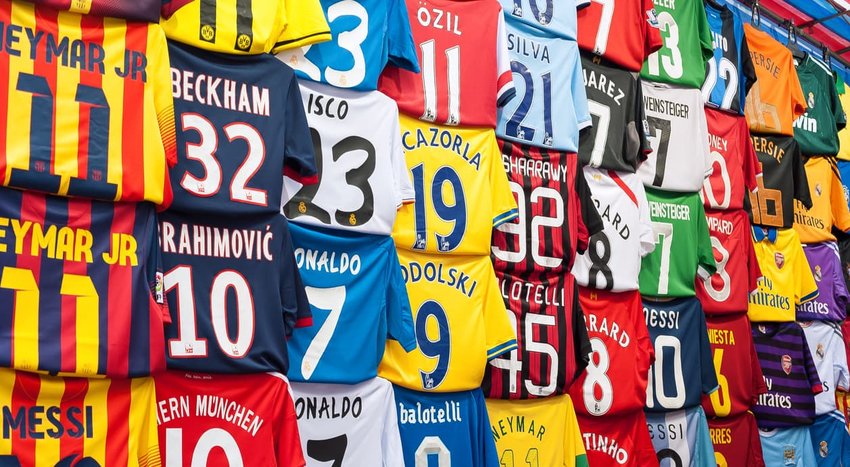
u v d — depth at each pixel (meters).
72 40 2.98
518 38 4.62
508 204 4.36
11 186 2.83
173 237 3.23
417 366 4.01
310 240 3.66
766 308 6.20
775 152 6.43
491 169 4.37
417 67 4.01
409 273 4.07
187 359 3.18
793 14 7.45
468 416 4.19
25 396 2.81
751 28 6.43
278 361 3.40
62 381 2.87
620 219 5.04
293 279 3.51
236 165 3.37
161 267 3.11
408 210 4.07
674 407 5.24
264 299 3.39
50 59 2.94
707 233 5.57
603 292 4.99
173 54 3.29
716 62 5.91
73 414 2.88
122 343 2.94
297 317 3.54
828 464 6.64
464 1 4.37
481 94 4.34
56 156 2.89
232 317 3.30
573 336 4.67
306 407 3.62
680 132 5.52
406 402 4.02
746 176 6.03
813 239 6.83
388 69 4.09
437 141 4.21
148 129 3.07
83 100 2.97
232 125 3.38
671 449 5.27
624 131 5.12
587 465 4.62
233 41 3.40
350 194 3.77
